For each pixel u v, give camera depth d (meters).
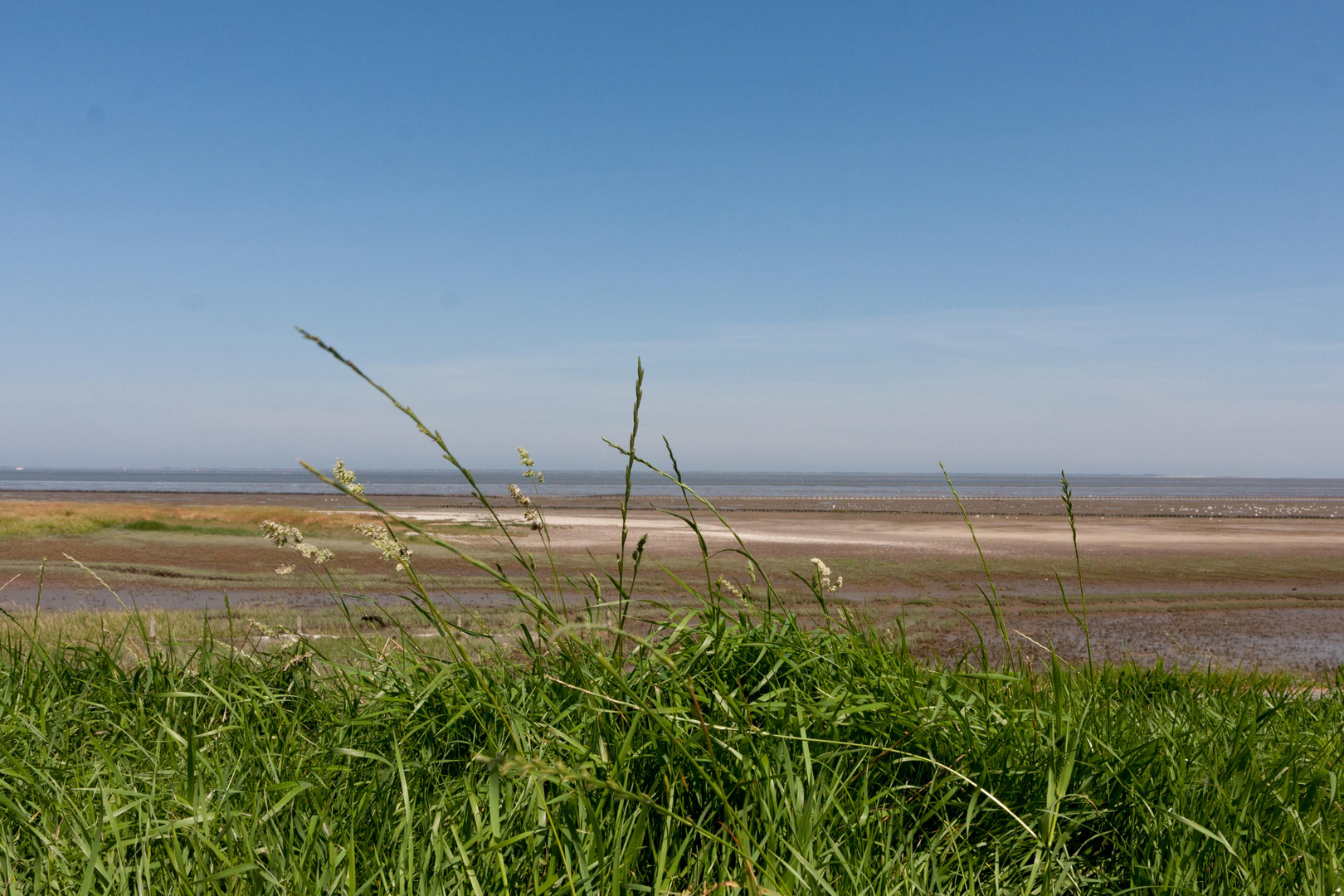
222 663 3.39
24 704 2.84
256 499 111.06
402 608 15.32
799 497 141.12
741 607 3.02
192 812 2.01
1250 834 2.23
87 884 1.68
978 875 2.13
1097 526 65.50
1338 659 16.22
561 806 2.02
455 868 1.85
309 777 2.26
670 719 2.18
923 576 30.39
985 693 2.77
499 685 2.67
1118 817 2.36
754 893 1.68
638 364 2.17
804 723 2.37
